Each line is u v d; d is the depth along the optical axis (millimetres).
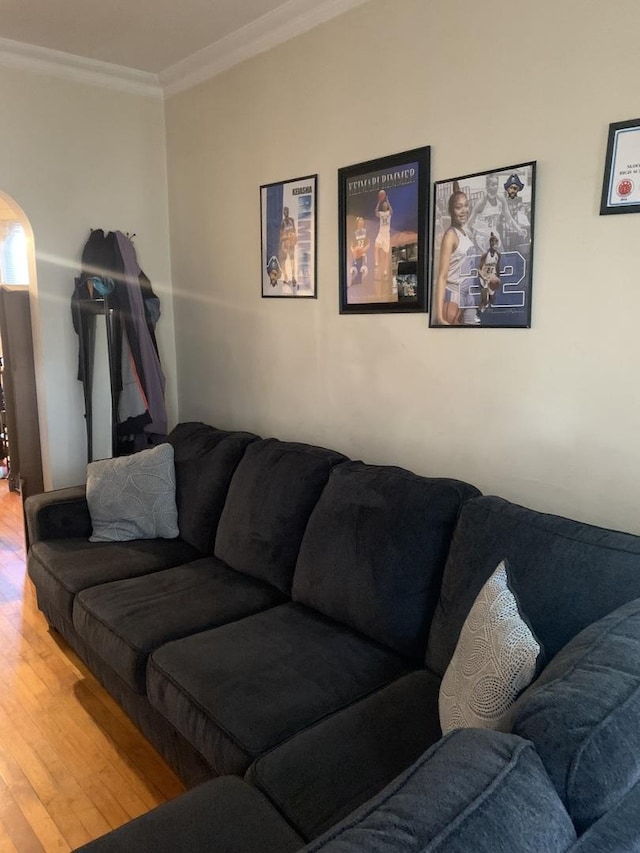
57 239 3402
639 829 812
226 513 2605
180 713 1710
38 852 1720
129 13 2729
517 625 1343
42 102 3260
